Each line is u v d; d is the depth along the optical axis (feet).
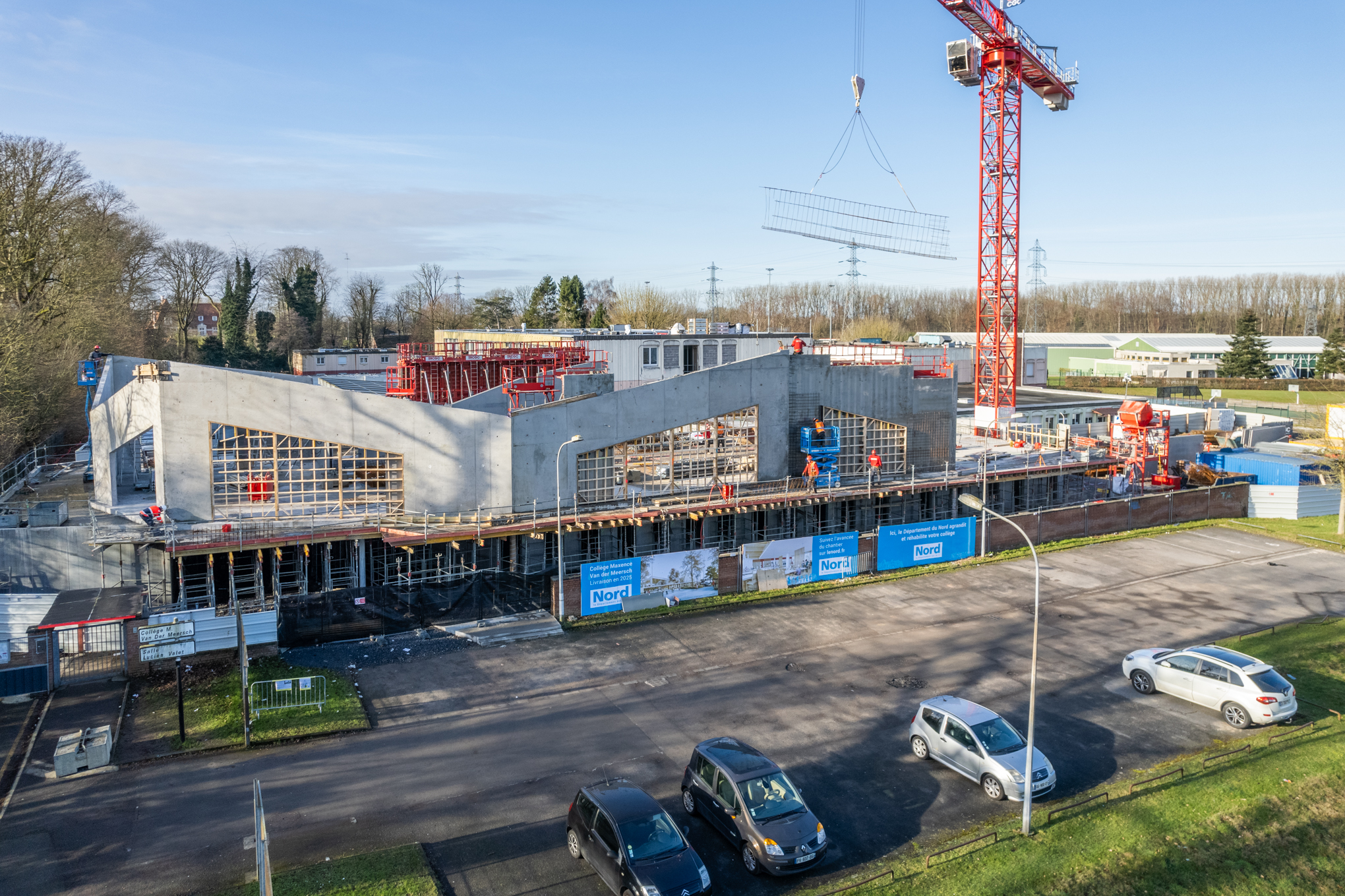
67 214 184.75
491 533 107.14
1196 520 163.53
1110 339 532.73
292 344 368.68
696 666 93.97
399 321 494.59
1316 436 203.72
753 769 61.82
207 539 98.07
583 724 79.87
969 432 208.03
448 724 79.77
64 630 87.20
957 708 73.05
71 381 168.14
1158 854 59.00
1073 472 161.79
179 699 74.49
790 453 140.97
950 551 135.13
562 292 342.85
